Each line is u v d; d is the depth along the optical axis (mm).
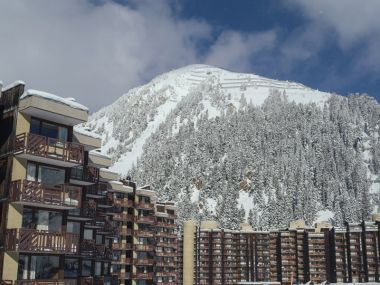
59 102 41281
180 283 186125
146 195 106500
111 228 67938
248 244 192500
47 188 39500
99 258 60125
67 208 41625
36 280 37625
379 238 169250
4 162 40000
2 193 39000
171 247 144750
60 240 39438
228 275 186250
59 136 43031
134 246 100750
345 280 171500
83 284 54438
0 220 38562
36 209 40125
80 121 43062
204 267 184500
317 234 180750
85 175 54625
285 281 180750
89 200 58469
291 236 185375
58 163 41844
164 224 143000
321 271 176500
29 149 38625
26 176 39812
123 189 100312
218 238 188375
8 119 41000
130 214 102562
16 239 36562
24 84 41375
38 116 41500
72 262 54438
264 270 190375
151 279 103000
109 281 70812
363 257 170250
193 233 188250
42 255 39562
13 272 37062
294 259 182750
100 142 54875
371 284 117250
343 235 176125
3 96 42562
